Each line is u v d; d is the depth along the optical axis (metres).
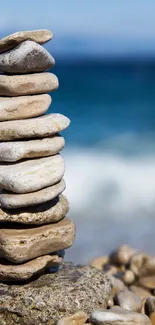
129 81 6.98
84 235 2.22
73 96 5.85
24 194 1.17
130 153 3.42
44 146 1.19
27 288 1.19
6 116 1.18
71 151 3.49
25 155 1.18
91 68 9.21
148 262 1.42
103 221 2.40
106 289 1.22
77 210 2.52
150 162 3.17
